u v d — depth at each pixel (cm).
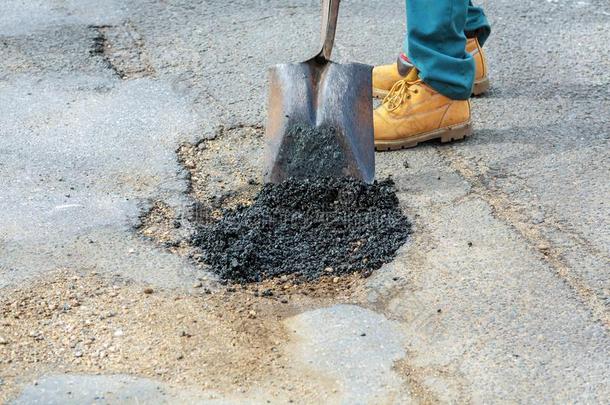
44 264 432
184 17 724
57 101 594
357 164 489
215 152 541
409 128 540
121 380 363
